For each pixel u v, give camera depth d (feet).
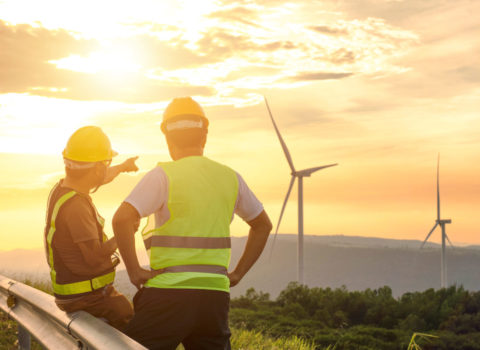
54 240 12.45
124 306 13.19
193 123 11.51
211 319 10.66
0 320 25.23
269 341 30.25
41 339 15.76
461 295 331.77
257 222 11.55
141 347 9.38
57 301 12.98
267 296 349.00
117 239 10.43
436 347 247.91
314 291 361.10
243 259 11.60
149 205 10.57
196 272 10.59
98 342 10.74
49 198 13.02
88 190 12.99
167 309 10.41
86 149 12.65
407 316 322.34
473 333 274.77
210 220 10.82
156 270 10.68
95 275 12.65
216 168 11.24
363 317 337.72
